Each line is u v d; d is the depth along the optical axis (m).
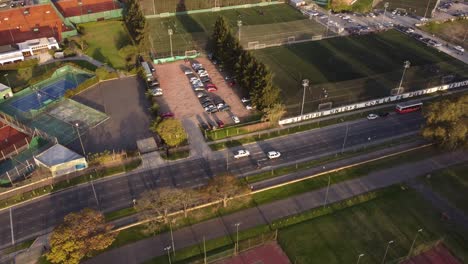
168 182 103.25
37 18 198.12
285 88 141.38
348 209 94.69
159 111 131.12
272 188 100.38
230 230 89.12
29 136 118.50
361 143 117.88
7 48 162.38
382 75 150.00
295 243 85.94
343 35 189.00
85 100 137.62
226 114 130.50
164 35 186.75
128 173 106.19
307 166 108.19
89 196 98.69
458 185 102.06
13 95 138.75
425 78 148.75
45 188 100.62
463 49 175.00
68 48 168.12
